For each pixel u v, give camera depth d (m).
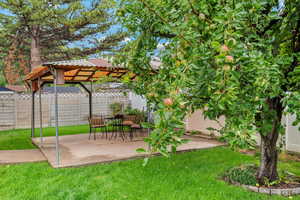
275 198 3.12
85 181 3.73
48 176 3.99
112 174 4.04
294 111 2.53
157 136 1.80
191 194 3.22
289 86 3.01
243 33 2.61
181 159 4.95
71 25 11.69
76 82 8.38
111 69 5.04
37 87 7.56
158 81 2.83
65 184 3.61
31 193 3.33
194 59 2.19
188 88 2.29
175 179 3.78
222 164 4.56
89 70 5.90
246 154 5.35
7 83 16.16
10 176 4.00
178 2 2.69
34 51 12.38
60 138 7.62
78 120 11.42
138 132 8.66
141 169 4.29
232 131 2.09
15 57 14.30
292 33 3.22
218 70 1.87
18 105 10.14
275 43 3.19
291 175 3.89
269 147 3.58
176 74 2.14
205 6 2.46
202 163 4.66
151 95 2.78
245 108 2.19
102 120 7.75
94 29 12.70
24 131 9.38
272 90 2.50
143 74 3.68
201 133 7.86
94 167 4.46
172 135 1.83
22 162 4.85
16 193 3.34
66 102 11.12
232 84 1.85
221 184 3.57
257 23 2.86
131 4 3.14
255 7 2.50
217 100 1.92
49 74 5.82
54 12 10.99
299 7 2.86
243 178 3.68
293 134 5.51
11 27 11.31
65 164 4.56
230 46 1.85
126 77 3.69
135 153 5.40
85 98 11.62
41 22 11.03
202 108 2.48
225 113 2.32
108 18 12.01
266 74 2.13
